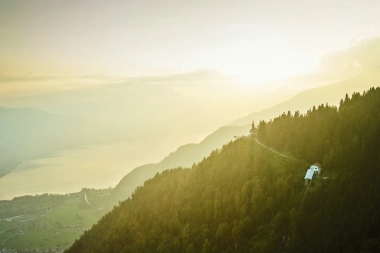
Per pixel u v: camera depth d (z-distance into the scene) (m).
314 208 184.38
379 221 158.12
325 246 161.12
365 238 153.12
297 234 177.50
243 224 197.62
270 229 190.00
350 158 194.88
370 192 173.75
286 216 188.12
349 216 168.50
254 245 186.62
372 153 193.00
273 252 179.88
